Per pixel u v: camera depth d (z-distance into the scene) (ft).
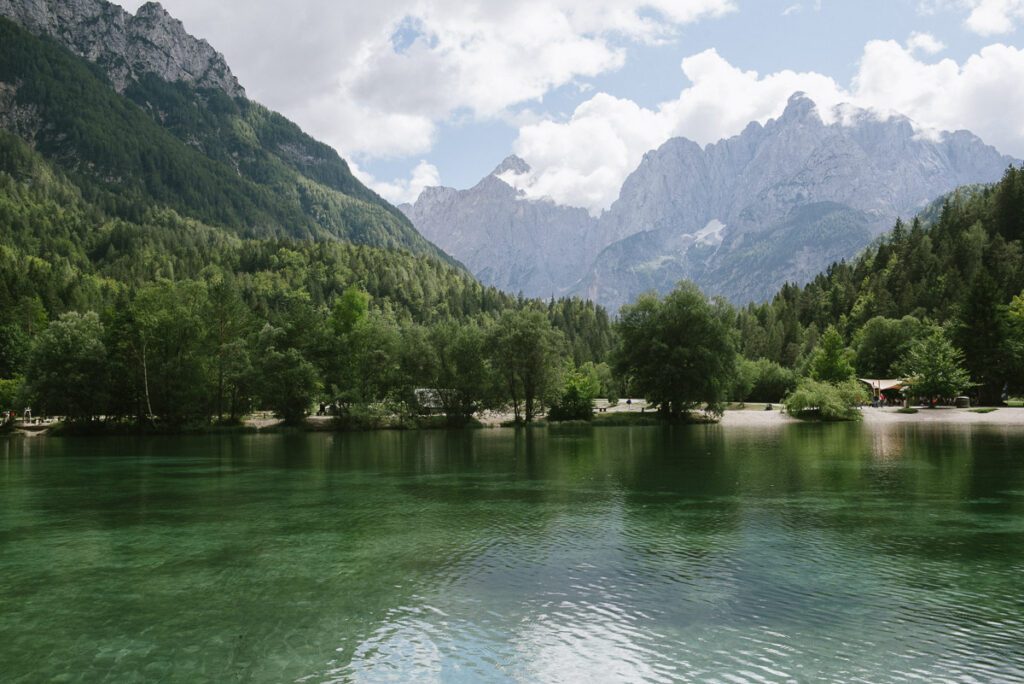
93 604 68.85
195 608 67.26
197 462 198.70
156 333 308.60
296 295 613.93
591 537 94.22
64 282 610.24
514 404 353.10
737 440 255.09
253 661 54.75
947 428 303.48
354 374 345.10
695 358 337.11
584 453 212.43
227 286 336.08
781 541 90.58
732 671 51.39
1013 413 374.22
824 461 181.06
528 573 77.10
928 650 54.60
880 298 631.97
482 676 51.31
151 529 104.47
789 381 519.19
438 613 64.59
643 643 56.80
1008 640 56.59
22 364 416.46
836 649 55.16
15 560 86.38
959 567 77.66
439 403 349.00
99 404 301.02
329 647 57.21
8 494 140.05
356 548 90.33
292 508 120.98
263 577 77.51
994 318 411.34
